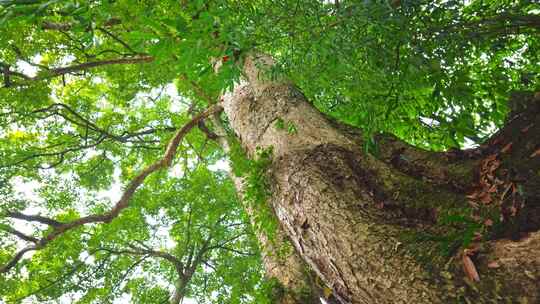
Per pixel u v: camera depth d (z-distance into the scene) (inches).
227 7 71.7
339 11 84.4
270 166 100.3
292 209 86.4
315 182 83.7
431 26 91.9
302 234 83.1
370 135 89.4
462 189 76.1
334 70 96.3
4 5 56.1
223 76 75.7
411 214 72.9
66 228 268.7
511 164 70.7
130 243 449.1
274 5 86.0
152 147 417.4
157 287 454.6
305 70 98.2
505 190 66.3
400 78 93.3
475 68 129.8
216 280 465.7
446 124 115.6
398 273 59.9
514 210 61.1
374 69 96.5
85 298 396.8
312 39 85.7
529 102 82.4
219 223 469.1
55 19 231.0
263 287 155.7
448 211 69.1
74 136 398.3
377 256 64.6
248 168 111.0
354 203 77.1
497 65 129.8
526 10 113.9
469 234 57.6
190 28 65.8
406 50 92.2
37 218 265.6
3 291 339.9
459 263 55.6
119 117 419.2
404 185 78.7
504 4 112.3
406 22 85.5
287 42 94.0
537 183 62.8
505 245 55.3
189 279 440.5
